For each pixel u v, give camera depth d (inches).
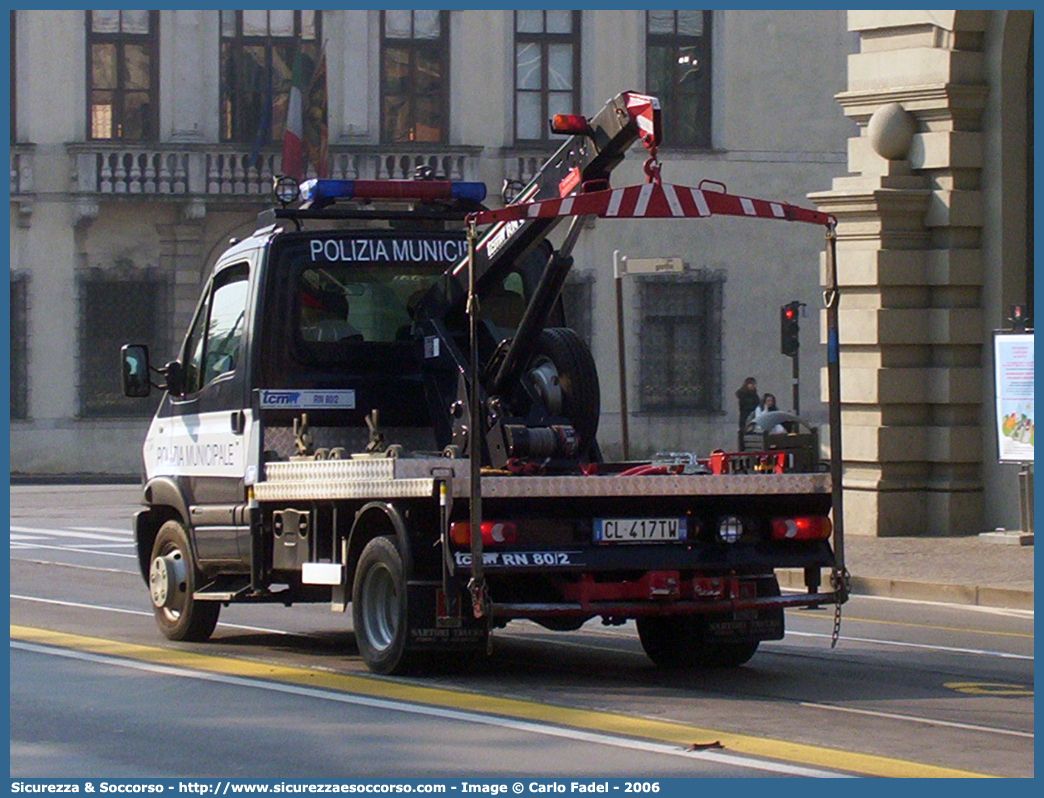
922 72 1284.4
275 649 747.4
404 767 484.7
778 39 2556.6
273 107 2465.6
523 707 580.4
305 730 540.1
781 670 690.2
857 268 1296.8
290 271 729.0
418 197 772.6
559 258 675.4
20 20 2400.3
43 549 1342.3
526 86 2529.5
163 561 781.3
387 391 735.7
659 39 2541.8
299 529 692.7
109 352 2443.4
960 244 1288.1
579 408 683.4
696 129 2551.7
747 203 628.4
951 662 721.0
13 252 2396.7
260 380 722.8
